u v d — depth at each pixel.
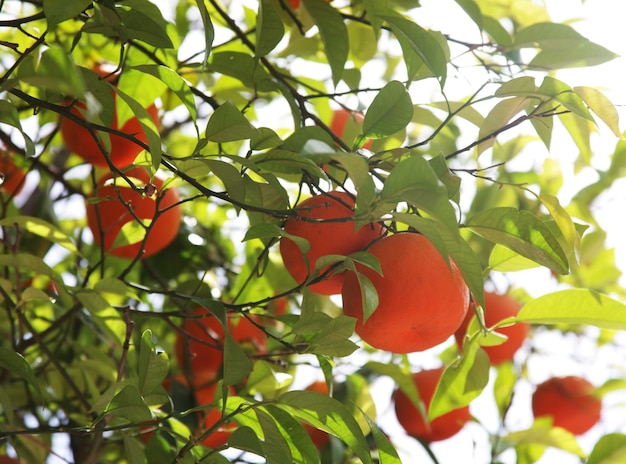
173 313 0.91
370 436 1.13
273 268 1.08
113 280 0.90
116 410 0.77
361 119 1.02
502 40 0.95
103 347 1.18
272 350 1.12
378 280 0.77
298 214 0.77
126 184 0.93
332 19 0.92
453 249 0.74
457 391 0.90
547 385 1.22
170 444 0.95
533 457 1.16
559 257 0.77
